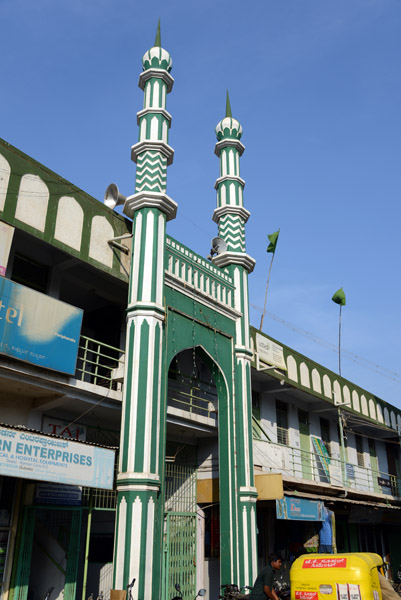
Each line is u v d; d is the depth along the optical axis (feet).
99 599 33.81
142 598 31.32
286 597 36.76
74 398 36.42
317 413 73.10
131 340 37.83
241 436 45.39
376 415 81.00
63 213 37.99
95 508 38.55
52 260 40.63
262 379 60.85
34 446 30.32
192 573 45.88
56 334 34.88
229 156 56.44
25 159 36.17
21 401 36.73
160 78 47.11
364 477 77.20
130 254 42.75
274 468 55.67
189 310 43.88
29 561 34.30
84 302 47.85
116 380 39.52
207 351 45.09
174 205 42.57
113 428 43.45
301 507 50.72
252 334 57.47
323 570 25.91
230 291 50.39
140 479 33.65
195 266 46.29
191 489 49.37
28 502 34.71
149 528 33.09
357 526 75.31
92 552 45.88
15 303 32.78
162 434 36.70
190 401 48.75
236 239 53.26
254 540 42.88
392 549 80.84
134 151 44.57
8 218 34.12
